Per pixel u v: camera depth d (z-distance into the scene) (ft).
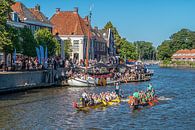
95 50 410.52
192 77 368.07
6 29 169.07
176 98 186.91
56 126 115.03
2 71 192.85
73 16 381.40
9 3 167.43
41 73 217.36
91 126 116.37
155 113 141.38
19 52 215.10
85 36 372.17
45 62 230.27
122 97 183.42
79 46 367.45
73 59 341.82
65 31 370.32
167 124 121.70
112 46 480.64
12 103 153.07
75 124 118.62
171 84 276.62
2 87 175.42
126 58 529.04
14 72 189.98
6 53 198.18
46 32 272.10
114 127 115.65
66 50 351.25
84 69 265.75
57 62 251.60
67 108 146.30
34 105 150.92
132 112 142.20
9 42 163.73
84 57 372.38
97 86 242.78
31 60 227.81
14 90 184.24
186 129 114.93
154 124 121.29
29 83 201.67
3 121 119.03
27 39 222.48
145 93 165.99
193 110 149.38
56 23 376.48
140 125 119.34
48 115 131.13
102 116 132.87
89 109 146.20
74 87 229.45
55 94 187.73
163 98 185.88
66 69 257.14
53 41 275.39
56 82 230.07
